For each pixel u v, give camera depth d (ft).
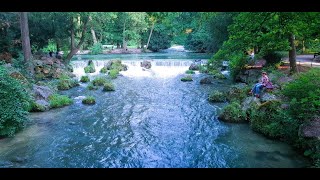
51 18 97.35
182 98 62.49
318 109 33.68
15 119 39.58
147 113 51.39
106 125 44.98
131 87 75.77
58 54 109.60
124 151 35.37
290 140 36.27
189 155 34.09
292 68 59.67
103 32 168.14
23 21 74.28
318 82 37.29
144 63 108.88
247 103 47.83
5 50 88.02
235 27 33.27
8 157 33.24
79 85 77.61
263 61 75.82
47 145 36.96
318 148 30.50
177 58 128.57
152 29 168.96
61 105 55.88
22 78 57.62
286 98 41.93
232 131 41.57
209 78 79.30
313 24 27.12
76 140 38.81
